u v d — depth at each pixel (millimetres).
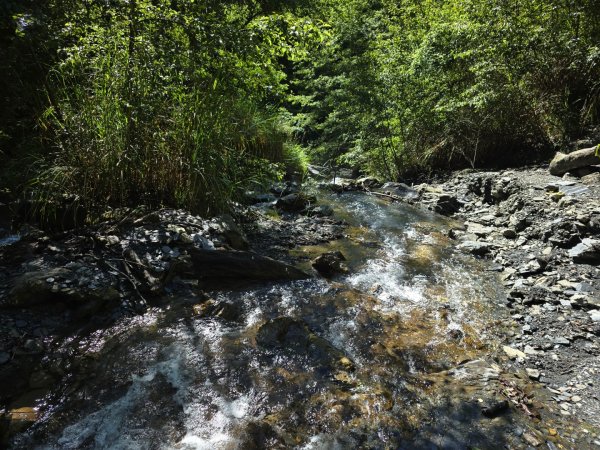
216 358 3514
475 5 9719
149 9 5402
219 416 2977
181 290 4359
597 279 4867
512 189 7363
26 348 3393
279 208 7531
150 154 5531
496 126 9328
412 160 10695
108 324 3812
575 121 8578
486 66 9102
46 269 4105
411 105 10539
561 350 3832
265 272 4801
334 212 7707
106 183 5258
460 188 8703
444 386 3342
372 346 3793
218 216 5734
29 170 5156
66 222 4895
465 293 4852
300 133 14516
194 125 5848
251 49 5652
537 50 8625
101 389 3160
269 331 3822
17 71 5562
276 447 2750
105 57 5465
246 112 8539
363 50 11484
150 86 5438
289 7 9797
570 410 3160
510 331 4141
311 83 12430
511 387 3352
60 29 5477
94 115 5359
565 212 6086
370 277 5203
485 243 6113
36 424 2857
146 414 2973
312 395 3186
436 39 10461
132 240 4711
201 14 5605
